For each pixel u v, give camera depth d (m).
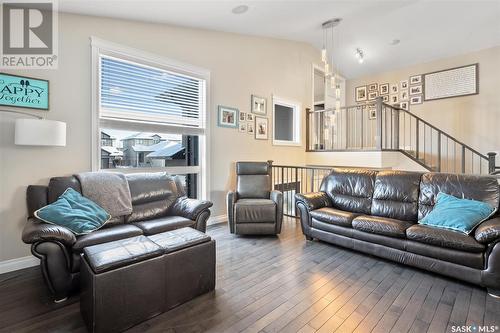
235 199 3.79
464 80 5.59
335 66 6.76
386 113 6.21
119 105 3.27
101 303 1.61
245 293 2.15
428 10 4.31
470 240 2.21
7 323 1.76
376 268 2.62
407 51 5.80
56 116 2.77
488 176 2.72
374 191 3.32
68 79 2.84
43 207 2.29
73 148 2.88
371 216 3.05
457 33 4.98
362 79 7.15
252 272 2.52
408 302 2.03
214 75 4.25
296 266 2.66
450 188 2.81
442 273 2.37
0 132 2.47
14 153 2.54
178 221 2.77
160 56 3.57
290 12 3.93
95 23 3.04
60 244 1.99
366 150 5.07
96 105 3.03
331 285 2.29
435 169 5.05
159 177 3.26
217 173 4.33
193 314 1.87
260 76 5.03
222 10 3.40
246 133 4.79
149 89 3.53
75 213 2.32
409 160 5.07
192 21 3.64
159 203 3.11
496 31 4.84
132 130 3.36
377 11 4.31
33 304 1.98
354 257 2.89
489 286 2.11
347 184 3.59
